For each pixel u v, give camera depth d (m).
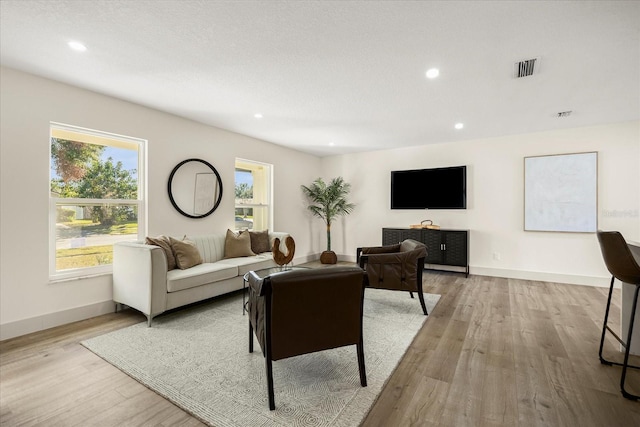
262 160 5.17
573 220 4.36
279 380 1.92
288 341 1.68
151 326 2.79
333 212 6.02
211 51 2.30
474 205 5.07
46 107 2.76
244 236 4.28
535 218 4.61
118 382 1.90
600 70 2.57
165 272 2.88
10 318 2.56
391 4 1.76
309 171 6.36
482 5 1.77
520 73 2.63
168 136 3.74
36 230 2.71
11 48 2.25
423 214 5.54
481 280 4.61
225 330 2.71
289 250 3.44
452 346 2.40
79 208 3.08
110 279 3.19
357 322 1.84
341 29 2.02
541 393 1.78
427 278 4.76
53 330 2.70
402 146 5.62
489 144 4.95
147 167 3.53
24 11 1.82
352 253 6.31
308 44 2.20
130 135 3.36
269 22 1.94
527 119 3.97
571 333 2.63
